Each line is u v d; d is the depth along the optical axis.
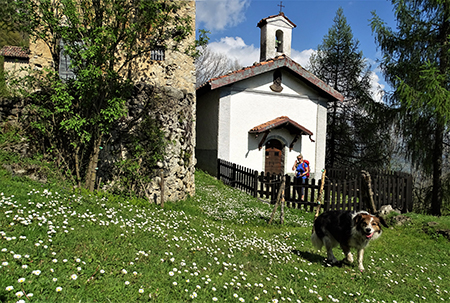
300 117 17.81
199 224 7.05
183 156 9.92
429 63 13.55
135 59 10.73
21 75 10.14
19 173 7.16
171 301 3.28
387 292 4.84
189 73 12.18
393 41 16.27
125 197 8.22
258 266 5.00
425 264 6.84
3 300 2.71
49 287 3.04
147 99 9.06
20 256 3.30
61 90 7.33
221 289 3.79
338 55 25.22
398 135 16.84
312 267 5.42
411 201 12.66
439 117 13.75
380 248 7.68
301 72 16.97
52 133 8.36
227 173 15.52
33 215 4.71
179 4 11.75
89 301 2.98
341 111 24.38
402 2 15.31
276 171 17.42
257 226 8.75
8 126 8.52
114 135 8.82
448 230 9.05
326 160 25.00
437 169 15.19
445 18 14.34
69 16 7.18
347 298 4.32
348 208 11.29
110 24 8.02
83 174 8.58
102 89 7.94
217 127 16.47
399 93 15.41
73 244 4.16
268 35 18.39
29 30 7.73
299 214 10.84
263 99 17.06
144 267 3.97
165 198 9.12
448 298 5.06
